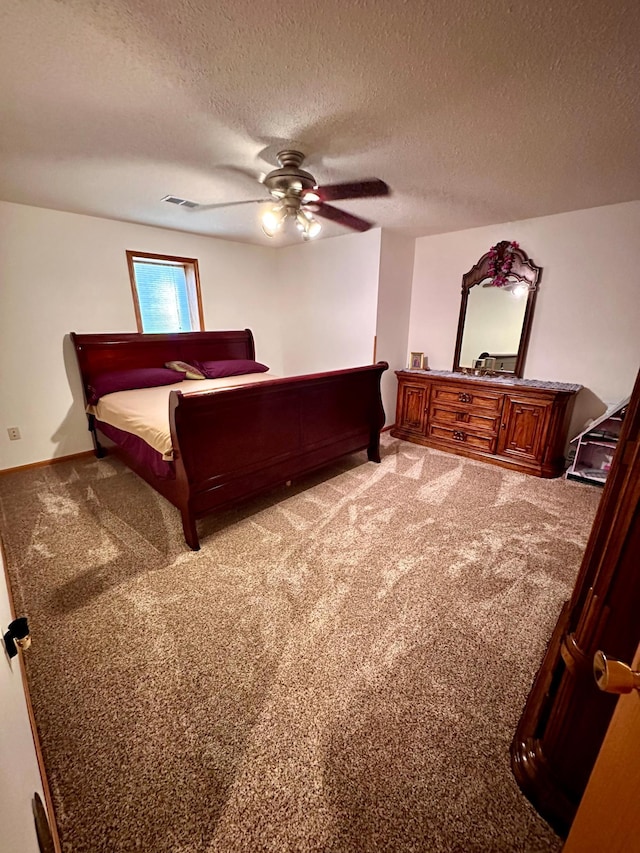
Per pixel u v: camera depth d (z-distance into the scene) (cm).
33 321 308
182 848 93
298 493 282
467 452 358
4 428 309
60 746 115
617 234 279
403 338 425
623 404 278
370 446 338
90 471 322
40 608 170
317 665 142
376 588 182
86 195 261
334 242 396
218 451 215
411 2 97
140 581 187
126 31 107
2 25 103
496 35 109
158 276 382
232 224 342
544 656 143
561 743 96
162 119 158
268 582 187
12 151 189
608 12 99
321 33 109
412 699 129
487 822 98
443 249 380
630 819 50
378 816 99
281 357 500
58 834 95
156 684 135
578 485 296
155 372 346
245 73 127
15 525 238
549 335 327
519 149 184
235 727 121
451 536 226
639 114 150
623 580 79
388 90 137
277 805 101
